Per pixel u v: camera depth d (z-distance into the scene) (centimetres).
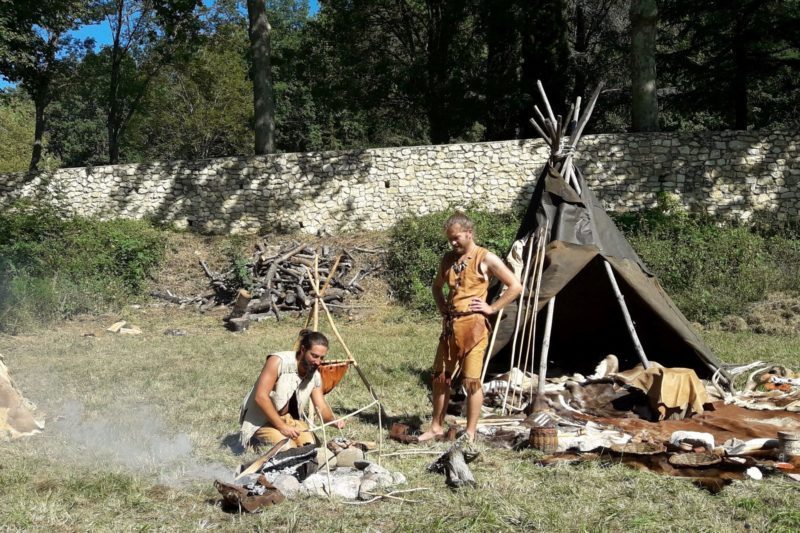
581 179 903
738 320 1441
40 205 2188
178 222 2320
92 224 2125
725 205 2028
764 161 2008
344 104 3144
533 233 848
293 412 575
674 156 2061
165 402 791
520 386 770
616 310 914
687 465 520
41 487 486
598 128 3195
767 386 841
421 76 2848
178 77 4234
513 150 2144
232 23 3534
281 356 564
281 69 3231
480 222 2003
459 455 500
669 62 2658
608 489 480
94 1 3100
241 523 425
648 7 2139
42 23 2670
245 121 4497
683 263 1708
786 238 1862
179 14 2970
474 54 3081
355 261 1970
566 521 425
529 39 2730
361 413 727
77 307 1734
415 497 465
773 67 2573
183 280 2003
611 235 894
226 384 900
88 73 3262
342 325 1653
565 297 901
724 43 2586
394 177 2220
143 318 1753
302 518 429
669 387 712
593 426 659
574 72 2912
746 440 609
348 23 2958
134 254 1989
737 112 2642
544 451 571
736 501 455
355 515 436
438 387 614
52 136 5591
